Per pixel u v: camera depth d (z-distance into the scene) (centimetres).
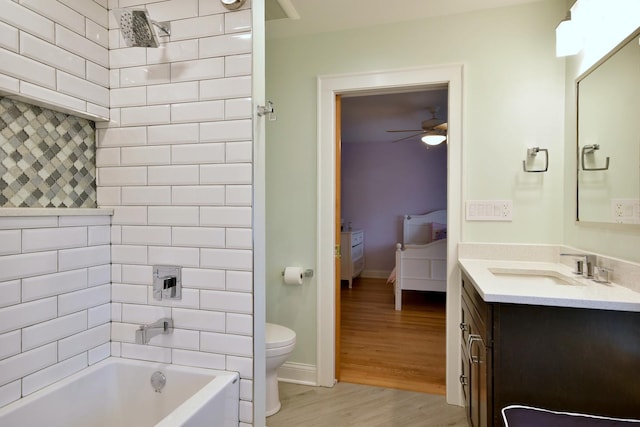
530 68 201
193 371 131
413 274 411
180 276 135
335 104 238
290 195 242
